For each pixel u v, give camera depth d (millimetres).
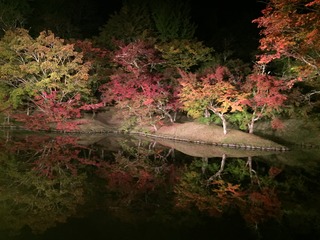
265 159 17062
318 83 21094
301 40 14266
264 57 14406
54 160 15344
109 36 33125
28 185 11094
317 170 14719
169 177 13031
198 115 22609
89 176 12695
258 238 7266
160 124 26031
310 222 8289
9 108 26375
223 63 27953
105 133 26391
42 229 7398
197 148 20484
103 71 29406
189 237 7219
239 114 22156
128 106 25562
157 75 26281
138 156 17500
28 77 26188
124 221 8047
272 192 11102
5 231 7250
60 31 36156
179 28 33844
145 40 30719
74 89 25516
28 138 21844
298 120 23547
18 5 34781
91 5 40594
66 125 24922
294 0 12062
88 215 8414
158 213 8734
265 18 13023
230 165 15523
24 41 23922
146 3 34781
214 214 8766
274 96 19891
